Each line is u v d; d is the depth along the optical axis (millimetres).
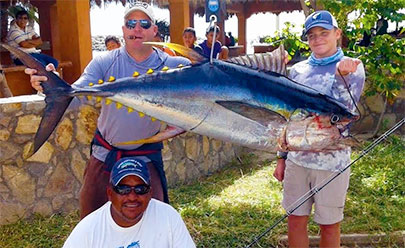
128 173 2389
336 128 2742
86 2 7277
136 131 3266
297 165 3523
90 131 5160
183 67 2729
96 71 3254
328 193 3441
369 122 8320
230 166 6773
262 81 2689
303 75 3471
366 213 4898
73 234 2490
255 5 14875
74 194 5133
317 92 2758
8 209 4750
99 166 3391
